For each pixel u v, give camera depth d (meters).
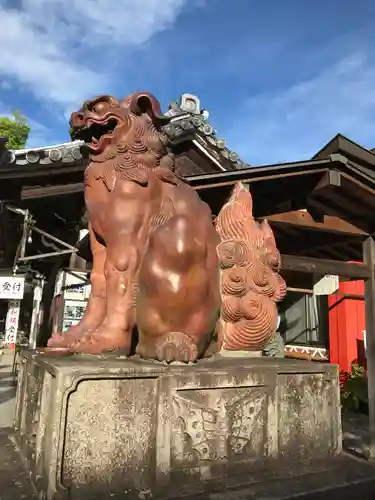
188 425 2.79
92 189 3.57
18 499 2.41
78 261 8.51
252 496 2.63
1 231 7.05
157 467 2.63
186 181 3.75
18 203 6.18
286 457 3.16
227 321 3.57
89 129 3.49
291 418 3.25
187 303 3.07
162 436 2.69
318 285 6.10
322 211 4.39
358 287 9.27
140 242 3.35
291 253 5.38
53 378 2.60
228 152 7.23
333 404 3.50
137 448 2.63
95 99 3.45
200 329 3.17
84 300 10.73
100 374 2.58
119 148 3.46
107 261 3.37
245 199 3.85
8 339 12.44
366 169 4.22
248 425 3.03
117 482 2.54
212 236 3.51
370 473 3.20
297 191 4.28
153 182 3.47
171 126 6.95
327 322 9.02
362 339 8.90
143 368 2.71
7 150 5.11
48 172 5.36
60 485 2.37
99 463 2.51
